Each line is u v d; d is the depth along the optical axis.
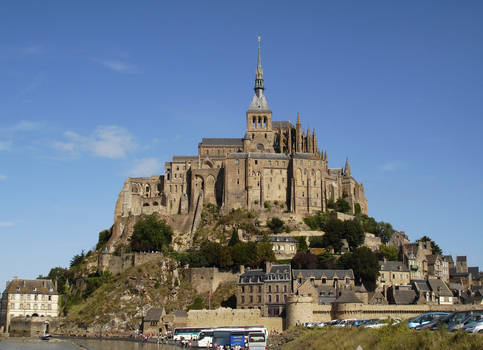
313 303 195.12
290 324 191.12
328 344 125.31
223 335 168.50
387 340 110.75
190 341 175.38
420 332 106.00
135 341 194.12
